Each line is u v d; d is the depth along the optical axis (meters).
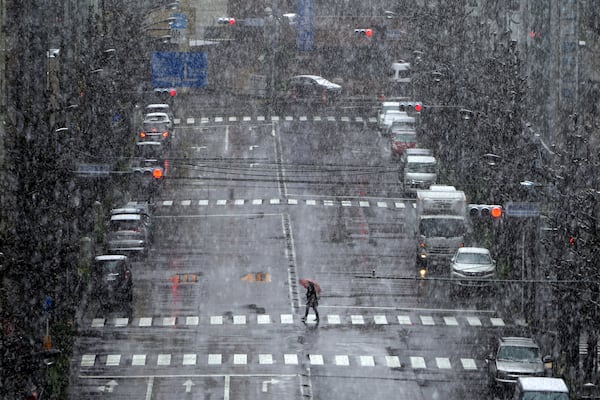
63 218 128.12
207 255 165.62
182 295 150.12
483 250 155.62
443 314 145.62
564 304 120.88
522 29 195.50
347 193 195.00
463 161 189.75
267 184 198.38
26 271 109.69
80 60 177.00
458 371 127.62
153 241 171.50
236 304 147.12
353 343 135.00
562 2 168.38
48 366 115.69
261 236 173.88
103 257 146.38
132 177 190.75
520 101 161.25
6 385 101.38
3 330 103.75
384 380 124.31
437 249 159.88
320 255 165.88
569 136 135.50
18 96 123.81
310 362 128.88
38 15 136.12
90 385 122.00
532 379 110.50
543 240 131.50
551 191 133.75
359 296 150.88
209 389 121.38
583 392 118.06
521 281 115.81
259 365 127.94
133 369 126.75
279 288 152.88
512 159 152.50
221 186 197.38
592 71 166.38
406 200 192.50
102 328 138.88
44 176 118.62
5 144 119.38
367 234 175.38
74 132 150.62
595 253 117.69
